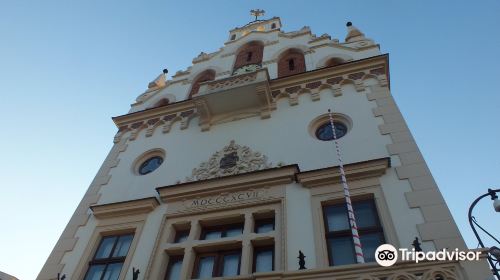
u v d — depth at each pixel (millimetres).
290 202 10414
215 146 13766
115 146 16031
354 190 10094
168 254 10570
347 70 14711
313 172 10719
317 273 7980
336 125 12820
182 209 11492
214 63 19656
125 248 11344
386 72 14234
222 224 10992
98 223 12289
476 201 8008
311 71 14977
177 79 19578
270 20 22031
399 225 8891
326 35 17969
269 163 12070
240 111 14844
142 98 19062
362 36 17500
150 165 14438
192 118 15812
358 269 7730
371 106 12859
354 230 8156
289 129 13211
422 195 9375
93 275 10820
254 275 8398
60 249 11758
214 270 9805
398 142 11164
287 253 9109
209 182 11766
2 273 11070
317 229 9422
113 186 13750
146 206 11883
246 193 11188
